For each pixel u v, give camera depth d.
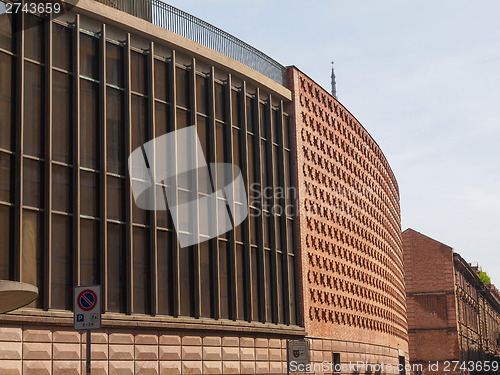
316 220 58.91
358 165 71.75
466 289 138.12
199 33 48.00
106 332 37.66
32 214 35.44
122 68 40.88
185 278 42.91
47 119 36.38
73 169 37.25
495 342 182.12
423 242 125.25
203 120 46.06
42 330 34.91
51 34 37.12
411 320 123.44
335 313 61.34
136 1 43.84
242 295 47.41
